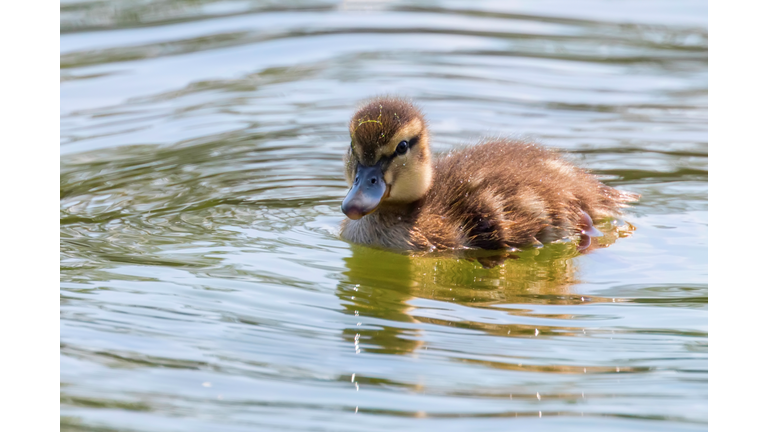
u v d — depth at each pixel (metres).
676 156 15.57
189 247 11.70
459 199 12.46
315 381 8.28
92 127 16.55
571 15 23.89
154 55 20.41
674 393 8.13
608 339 9.18
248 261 11.29
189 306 9.84
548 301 10.23
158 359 8.69
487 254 12.04
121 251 11.48
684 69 19.98
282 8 24.31
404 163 12.06
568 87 18.91
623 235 12.52
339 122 17.23
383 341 9.06
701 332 9.34
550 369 8.53
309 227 12.73
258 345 8.96
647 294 10.43
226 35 21.92
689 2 24.98
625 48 21.33
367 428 7.52
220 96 18.34
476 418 7.67
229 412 7.77
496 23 23.16
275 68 19.98
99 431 7.55
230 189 14.13
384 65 20.14
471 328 9.42
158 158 15.30
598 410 7.82
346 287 10.52
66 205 13.12
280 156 15.65
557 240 12.59
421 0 25.33
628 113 17.58
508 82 19.16
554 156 13.88
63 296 10.05
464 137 16.22
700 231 12.55
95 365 8.58
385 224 12.39
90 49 20.61
